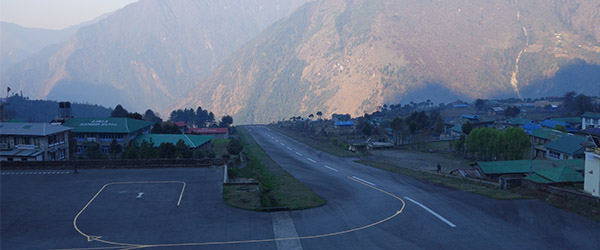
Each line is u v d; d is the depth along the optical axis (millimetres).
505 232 25141
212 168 45844
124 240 24250
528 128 117938
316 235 25297
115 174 42156
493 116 197250
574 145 67938
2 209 29984
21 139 58062
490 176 55000
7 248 23078
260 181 45375
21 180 39156
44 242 23922
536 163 57250
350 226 26984
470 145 82938
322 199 34438
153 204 31406
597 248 22547
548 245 23062
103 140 78375
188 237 24797
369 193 37469
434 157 87812
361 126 159000
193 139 82312
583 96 176000
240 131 172000
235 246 23516
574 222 26344
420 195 35906
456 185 40438
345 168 61656
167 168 45750
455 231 25562
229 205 31297
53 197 33219
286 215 29359
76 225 26703
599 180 38438
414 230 25938
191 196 33750
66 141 64125
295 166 65562
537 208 29453
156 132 94062
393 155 90750
